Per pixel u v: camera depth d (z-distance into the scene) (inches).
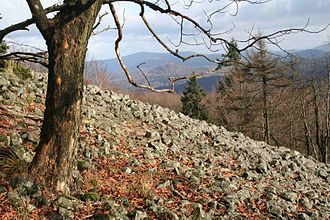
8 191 215.5
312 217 322.3
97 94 527.5
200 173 346.9
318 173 500.4
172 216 245.8
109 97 530.0
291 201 349.1
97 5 217.8
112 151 352.5
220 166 406.0
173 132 477.7
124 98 564.1
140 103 573.6
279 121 1520.7
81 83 220.1
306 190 402.0
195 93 1977.1
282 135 1568.7
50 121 216.7
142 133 440.5
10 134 297.4
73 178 241.1
